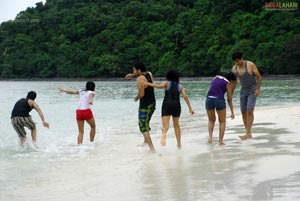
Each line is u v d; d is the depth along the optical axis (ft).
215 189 15.66
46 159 24.43
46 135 35.37
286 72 263.29
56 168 21.59
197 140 29.89
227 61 289.74
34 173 20.43
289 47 257.34
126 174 19.40
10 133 37.45
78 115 30.55
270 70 269.23
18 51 400.26
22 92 158.61
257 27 305.73
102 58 361.30
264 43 279.69
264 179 16.53
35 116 54.03
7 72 389.39
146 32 382.42
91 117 30.73
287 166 18.57
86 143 30.78
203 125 40.16
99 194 16.03
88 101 30.63
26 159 24.48
